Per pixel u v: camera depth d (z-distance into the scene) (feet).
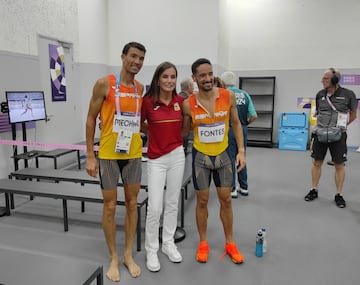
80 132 20.25
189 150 15.43
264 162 19.67
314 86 24.39
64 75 18.30
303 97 24.75
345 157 11.76
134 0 22.41
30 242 9.11
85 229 9.97
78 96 19.88
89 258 8.27
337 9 23.21
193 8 21.57
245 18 25.13
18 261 5.45
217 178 7.88
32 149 16.01
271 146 25.07
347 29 23.21
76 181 11.27
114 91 6.68
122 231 9.84
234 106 7.77
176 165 7.51
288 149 24.22
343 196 13.08
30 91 14.56
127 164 7.16
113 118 6.77
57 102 17.81
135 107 6.93
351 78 23.58
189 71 22.17
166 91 7.14
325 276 7.48
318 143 12.18
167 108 7.22
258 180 15.60
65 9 17.97
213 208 11.76
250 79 25.64
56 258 5.56
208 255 8.40
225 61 24.23
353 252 8.59
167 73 7.01
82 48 19.88
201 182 7.81
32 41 15.51
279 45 24.72
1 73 13.78
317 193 12.94
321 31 23.76
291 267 7.86
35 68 15.79
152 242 7.70
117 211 11.39
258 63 25.34
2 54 13.78
